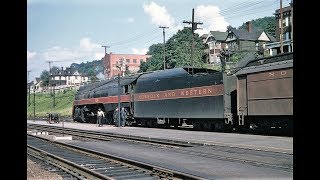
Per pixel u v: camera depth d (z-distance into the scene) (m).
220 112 26.42
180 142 19.38
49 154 14.98
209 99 27.45
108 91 42.53
